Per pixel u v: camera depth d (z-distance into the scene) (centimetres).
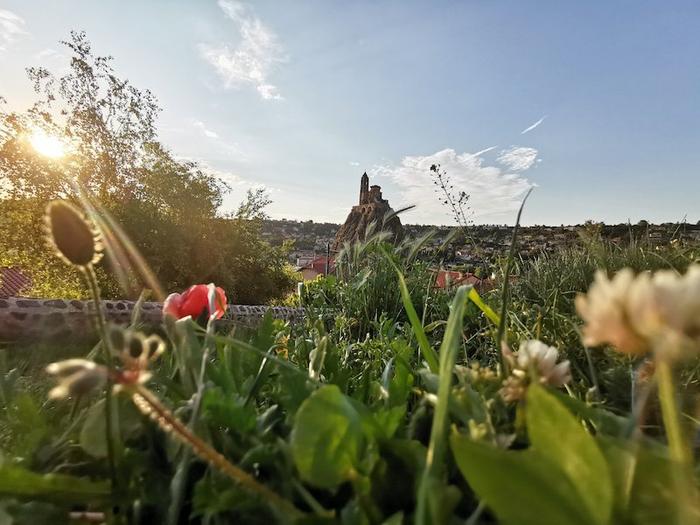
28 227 1647
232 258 1819
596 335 38
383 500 51
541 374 66
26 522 53
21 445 70
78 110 1858
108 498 54
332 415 51
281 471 55
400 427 70
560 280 239
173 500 54
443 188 292
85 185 1695
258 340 105
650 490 40
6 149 1620
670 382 38
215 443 64
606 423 60
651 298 34
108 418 57
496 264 256
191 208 1677
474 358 174
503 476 38
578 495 38
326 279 321
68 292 1599
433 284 288
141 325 96
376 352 154
